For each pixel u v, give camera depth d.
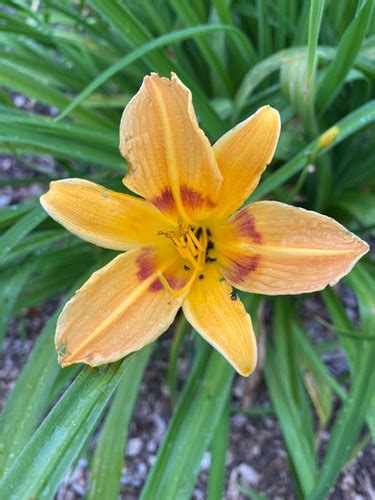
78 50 0.30
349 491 0.29
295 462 0.24
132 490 0.30
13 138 0.21
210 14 0.31
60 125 0.23
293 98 0.24
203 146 0.14
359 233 0.28
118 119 0.33
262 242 0.15
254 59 0.28
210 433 0.21
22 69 0.29
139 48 0.22
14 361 0.34
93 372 0.15
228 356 0.15
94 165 0.36
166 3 0.32
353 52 0.22
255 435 0.31
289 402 0.27
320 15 0.19
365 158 0.30
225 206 0.16
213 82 0.33
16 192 0.41
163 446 0.21
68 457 0.14
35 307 0.36
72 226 0.15
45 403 0.21
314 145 0.21
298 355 0.29
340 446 0.20
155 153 0.15
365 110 0.20
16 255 0.25
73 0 0.39
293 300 0.32
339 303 0.26
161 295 0.16
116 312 0.15
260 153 0.15
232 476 0.30
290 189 0.30
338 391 0.25
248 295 0.26
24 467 0.14
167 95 0.14
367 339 0.21
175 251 0.17
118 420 0.25
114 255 0.25
